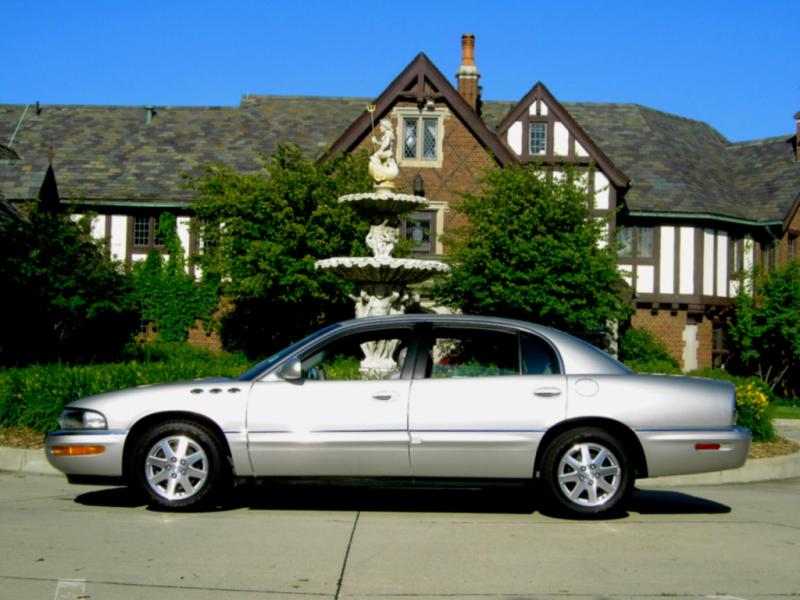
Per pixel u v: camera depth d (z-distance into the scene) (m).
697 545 6.45
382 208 14.06
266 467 7.24
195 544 6.22
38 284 18.25
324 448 7.19
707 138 33.78
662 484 10.03
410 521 7.24
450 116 26.34
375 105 26.12
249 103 31.39
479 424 7.18
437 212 26.22
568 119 26.72
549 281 21.23
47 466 9.73
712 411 7.33
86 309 19.02
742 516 7.68
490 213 22.22
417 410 7.21
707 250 28.47
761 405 12.29
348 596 5.06
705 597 5.13
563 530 6.92
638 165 29.58
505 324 7.57
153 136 29.78
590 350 7.50
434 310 25.05
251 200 22.17
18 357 19.00
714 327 29.17
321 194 22.30
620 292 23.81
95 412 7.31
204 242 24.03
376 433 7.18
